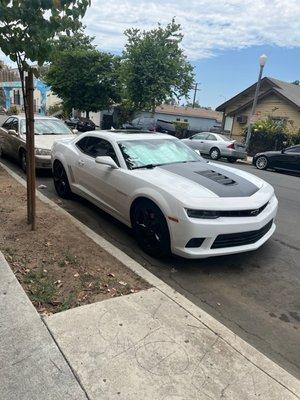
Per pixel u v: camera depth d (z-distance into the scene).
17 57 4.03
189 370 2.56
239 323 3.37
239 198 4.39
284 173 15.45
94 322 3.00
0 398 2.25
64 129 10.45
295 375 2.74
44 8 3.55
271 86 25.08
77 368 2.51
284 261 4.81
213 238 4.11
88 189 6.02
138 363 2.59
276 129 21.06
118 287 3.60
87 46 31.53
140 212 4.67
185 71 24.23
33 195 4.76
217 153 18.83
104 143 5.77
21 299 3.25
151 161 5.31
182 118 49.53
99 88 30.47
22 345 2.69
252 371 2.60
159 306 3.29
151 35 23.67
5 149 10.84
